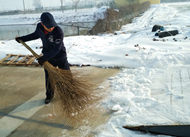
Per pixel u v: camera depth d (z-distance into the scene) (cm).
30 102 383
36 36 354
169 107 304
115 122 296
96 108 339
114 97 354
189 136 259
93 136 273
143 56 542
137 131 276
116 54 595
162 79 409
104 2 2411
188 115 278
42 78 501
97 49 704
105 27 1501
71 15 2673
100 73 500
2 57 682
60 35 321
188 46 620
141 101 337
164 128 265
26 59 652
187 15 1953
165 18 1908
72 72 343
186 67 445
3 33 1917
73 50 706
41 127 305
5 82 486
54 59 344
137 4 2759
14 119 331
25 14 3538
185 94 334
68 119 318
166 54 533
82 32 1667
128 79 434
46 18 312
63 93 307
